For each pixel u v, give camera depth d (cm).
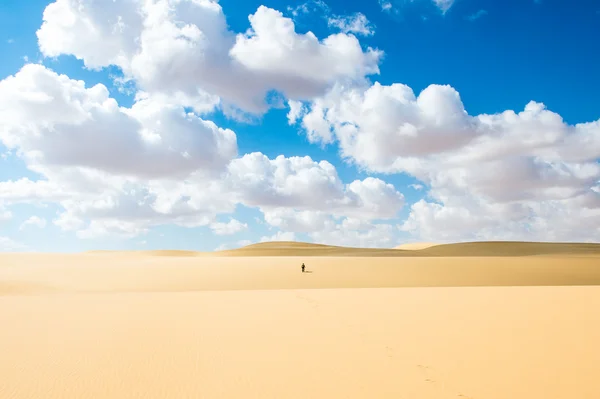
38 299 1916
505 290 2194
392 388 725
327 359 894
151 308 1606
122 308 1608
